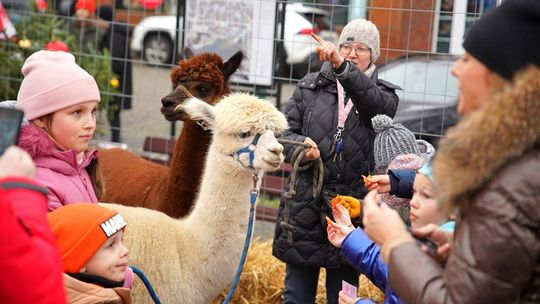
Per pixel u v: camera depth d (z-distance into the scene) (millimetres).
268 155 4023
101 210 3080
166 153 8078
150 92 10266
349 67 4445
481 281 1986
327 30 9398
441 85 7117
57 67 3516
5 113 2180
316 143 4691
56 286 2119
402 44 7254
